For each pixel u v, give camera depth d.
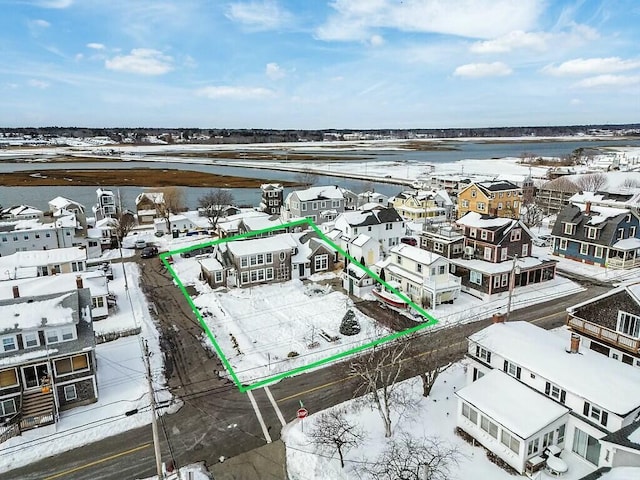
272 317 45.03
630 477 18.50
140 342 39.69
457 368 34.38
